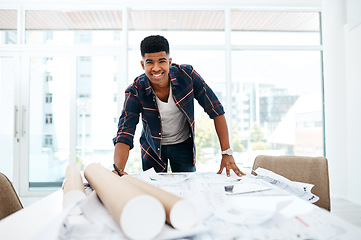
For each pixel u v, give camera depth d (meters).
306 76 3.43
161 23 3.37
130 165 3.22
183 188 0.82
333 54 3.05
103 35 3.34
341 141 2.97
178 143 1.46
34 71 3.24
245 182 0.90
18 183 3.15
